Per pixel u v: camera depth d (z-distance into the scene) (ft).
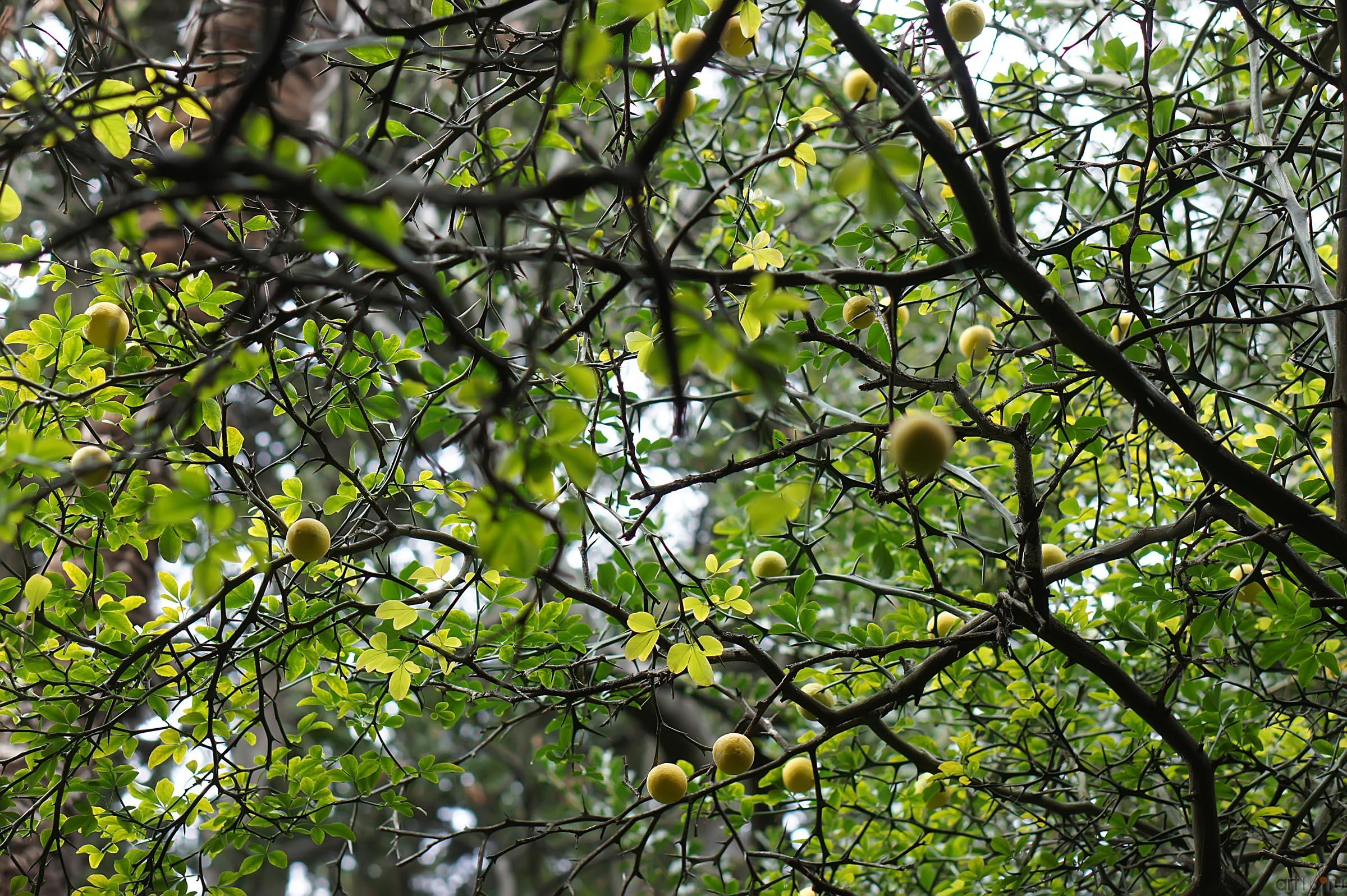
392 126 9.41
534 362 5.27
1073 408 13.47
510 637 10.47
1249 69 11.13
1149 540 10.01
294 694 25.99
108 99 6.14
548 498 5.69
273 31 5.04
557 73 6.40
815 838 11.16
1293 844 12.51
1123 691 9.73
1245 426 12.97
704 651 8.73
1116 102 13.75
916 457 5.85
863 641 11.23
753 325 7.66
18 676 9.78
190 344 8.93
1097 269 10.45
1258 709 11.15
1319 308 8.09
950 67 7.43
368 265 5.01
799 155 8.71
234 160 4.06
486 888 37.29
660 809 9.83
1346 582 9.75
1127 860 12.25
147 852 10.07
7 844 9.64
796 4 12.86
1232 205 13.56
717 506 23.02
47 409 8.79
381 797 10.60
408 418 8.91
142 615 15.24
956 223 9.85
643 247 5.22
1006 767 14.15
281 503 9.09
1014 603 9.29
